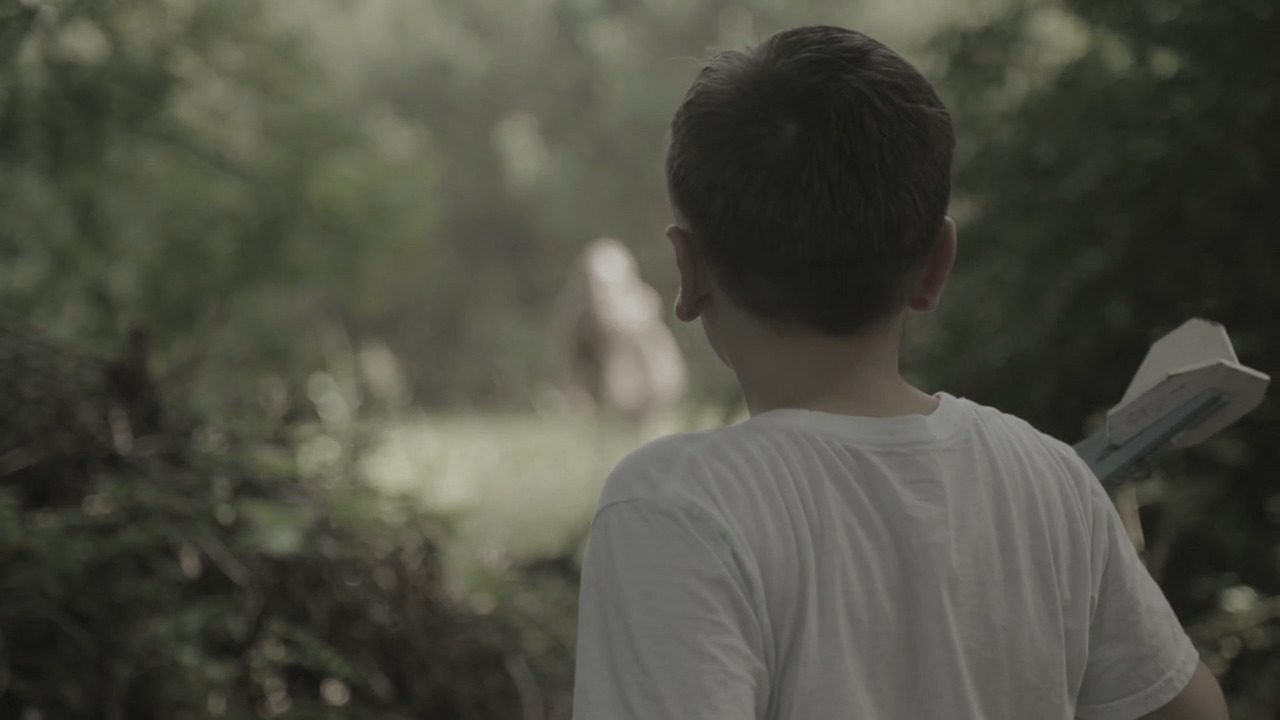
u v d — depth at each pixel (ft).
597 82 83.46
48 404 9.84
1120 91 12.92
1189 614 11.84
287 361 21.02
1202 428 4.54
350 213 24.63
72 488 9.80
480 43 84.99
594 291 39.17
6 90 16.33
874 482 3.79
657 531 3.60
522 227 83.66
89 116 17.35
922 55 14.96
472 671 10.64
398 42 82.28
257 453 10.12
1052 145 13.03
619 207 82.53
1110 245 12.03
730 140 3.83
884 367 4.00
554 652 11.52
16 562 8.98
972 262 13.73
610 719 3.50
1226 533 11.08
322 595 10.05
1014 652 3.83
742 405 15.53
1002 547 3.89
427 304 79.56
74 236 19.69
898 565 3.75
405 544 10.56
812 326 3.87
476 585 11.14
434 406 75.61
